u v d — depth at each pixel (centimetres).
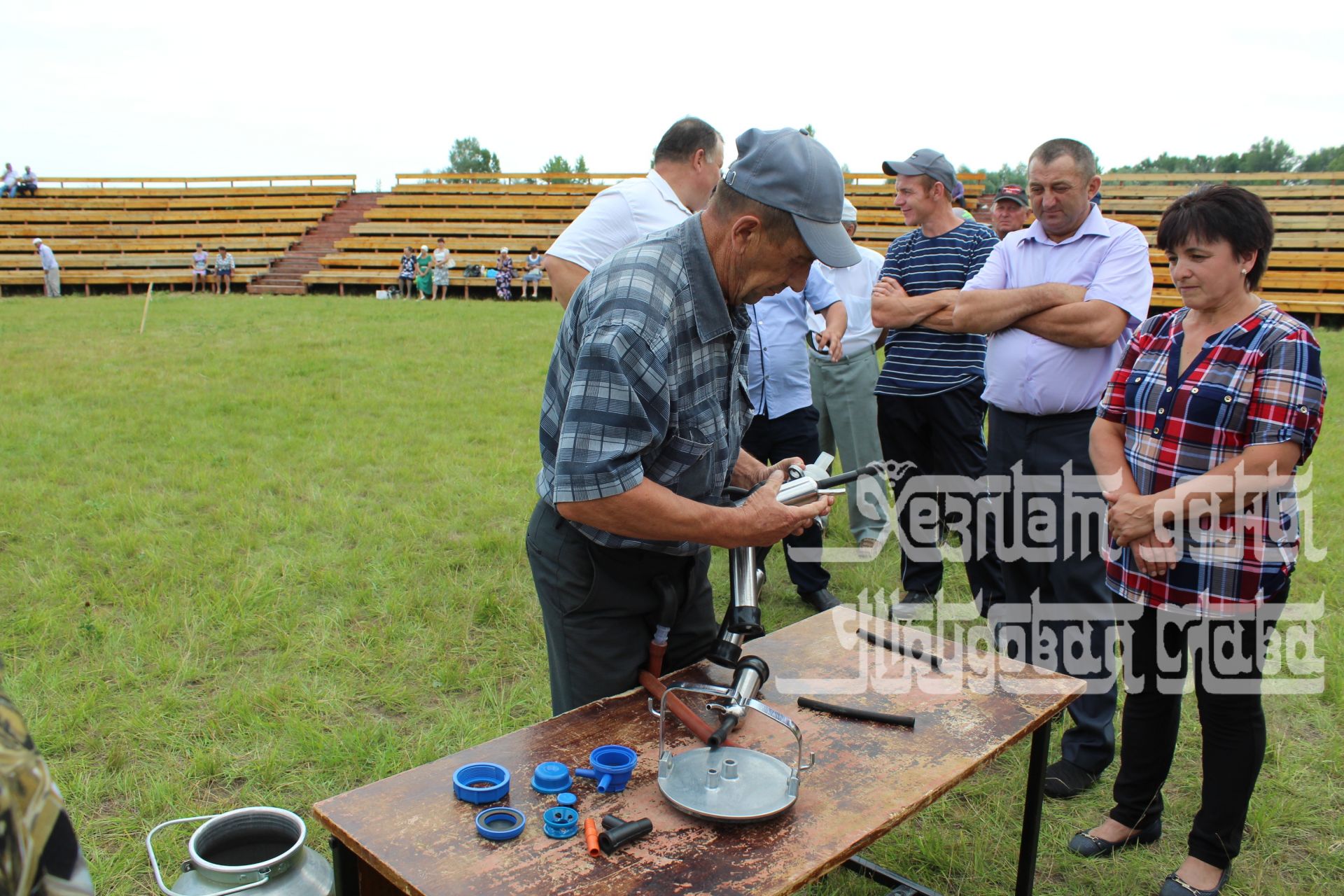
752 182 175
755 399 432
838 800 175
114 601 429
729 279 186
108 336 1408
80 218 2880
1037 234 341
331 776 308
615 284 180
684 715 191
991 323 333
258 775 304
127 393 936
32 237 2747
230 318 1664
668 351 180
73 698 343
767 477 223
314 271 2516
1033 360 332
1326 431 808
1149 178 2559
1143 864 277
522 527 552
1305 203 2297
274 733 329
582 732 196
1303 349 235
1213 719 255
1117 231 326
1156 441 256
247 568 468
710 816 164
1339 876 272
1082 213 330
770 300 429
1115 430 274
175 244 2669
